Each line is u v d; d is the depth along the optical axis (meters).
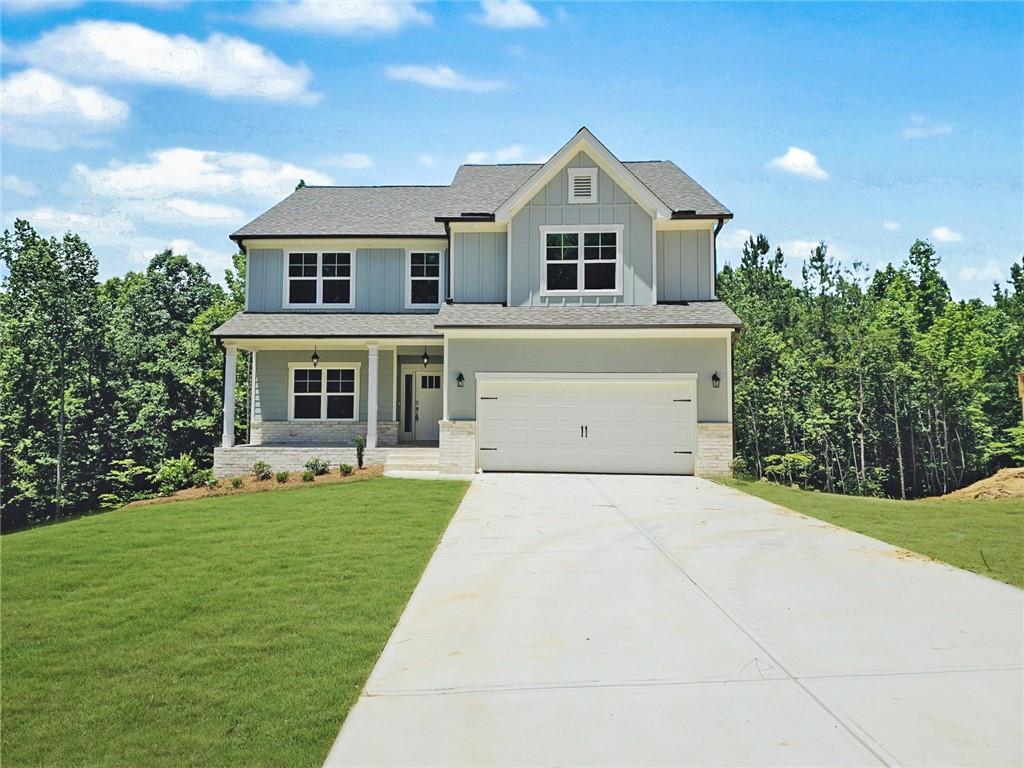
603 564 9.13
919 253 48.34
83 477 28.02
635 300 20.09
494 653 6.12
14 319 26.38
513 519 12.42
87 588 8.80
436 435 23.20
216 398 30.91
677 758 4.31
